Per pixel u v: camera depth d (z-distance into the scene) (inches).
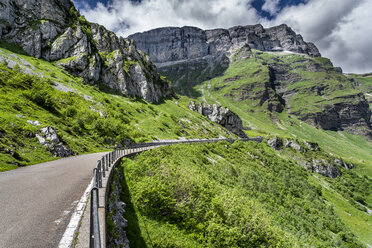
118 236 442.3
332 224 2581.2
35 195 439.8
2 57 3710.6
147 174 895.7
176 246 566.6
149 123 4495.6
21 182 573.6
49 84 3521.2
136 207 653.9
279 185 3277.6
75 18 6486.2
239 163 3671.3
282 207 2247.8
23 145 1233.4
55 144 1444.4
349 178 6781.5
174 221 702.5
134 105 5319.9
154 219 650.8
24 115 1759.4
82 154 1704.0
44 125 1550.2
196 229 710.5
